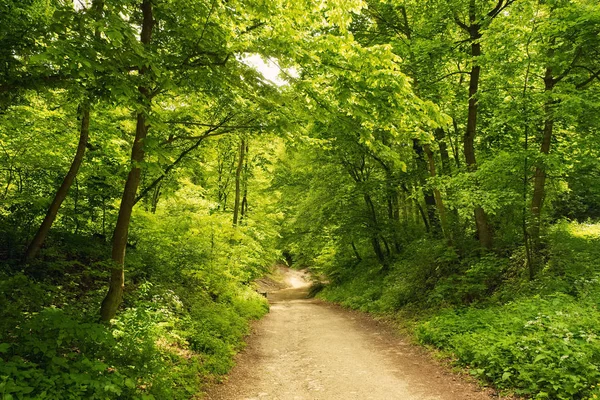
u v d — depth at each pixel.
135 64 4.74
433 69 11.86
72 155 9.67
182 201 13.59
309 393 6.12
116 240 6.40
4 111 7.50
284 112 6.70
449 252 11.76
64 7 4.40
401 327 10.79
